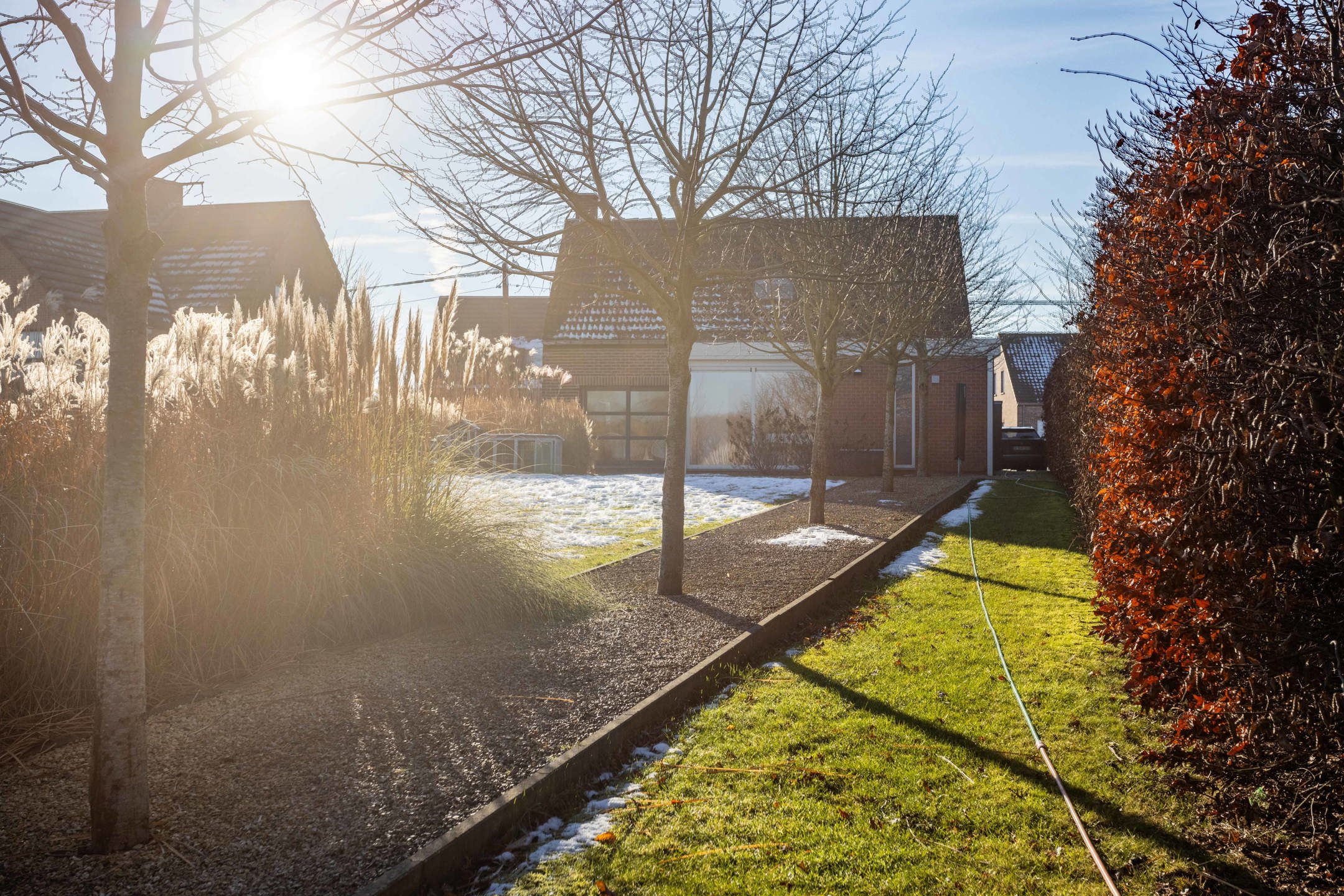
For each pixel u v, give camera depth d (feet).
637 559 28.04
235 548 16.55
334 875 8.82
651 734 13.62
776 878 9.18
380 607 18.71
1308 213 8.13
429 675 15.62
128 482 9.41
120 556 9.43
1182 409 10.55
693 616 20.06
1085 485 30.22
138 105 9.43
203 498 16.44
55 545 14.21
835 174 30.45
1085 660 17.13
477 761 11.72
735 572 25.49
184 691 14.85
